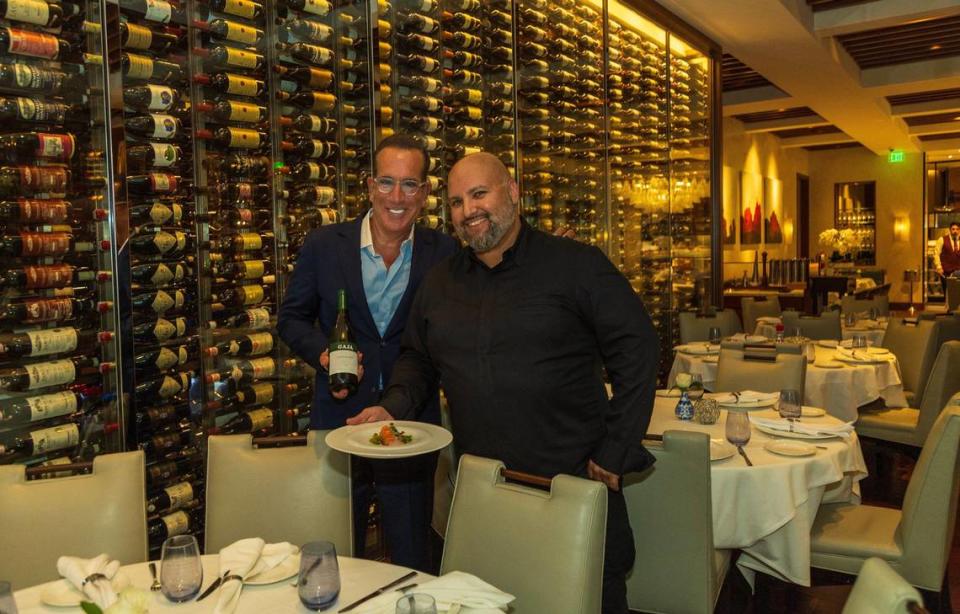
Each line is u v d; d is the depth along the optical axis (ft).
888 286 38.73
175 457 10.37
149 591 5.32
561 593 5.63
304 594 4.98
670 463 7.97
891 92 32.17
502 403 6.88
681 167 24.68
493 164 6.84
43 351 8.72
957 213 53.42
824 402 15.81
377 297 8.54
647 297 22.80
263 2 11.14
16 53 8.45
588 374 7.09
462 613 4.93
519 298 6.89
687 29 23.66
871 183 54.49
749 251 43.62
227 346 10.94
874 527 9.51
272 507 7.25
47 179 8.74
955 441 8.54
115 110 9.25
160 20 9.86
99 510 6.70
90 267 9.24
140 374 9.89
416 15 13.91
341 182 12.50
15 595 5.30
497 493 6.17
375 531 12.49
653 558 8.10
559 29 18.31
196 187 10.50
